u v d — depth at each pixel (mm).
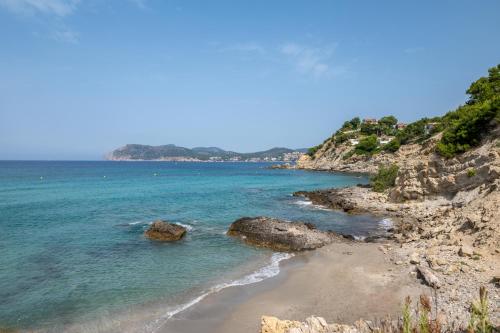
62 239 25844
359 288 15797
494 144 31375
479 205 22641
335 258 20828
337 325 10680
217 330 12828
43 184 71625
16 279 17875
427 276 15094
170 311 14414
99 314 14156
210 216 36156
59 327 13172
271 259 21703
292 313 13922
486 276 14352
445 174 35125
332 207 41281
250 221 28062
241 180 87812
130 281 17781
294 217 35531
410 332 7098
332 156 142000
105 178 92562
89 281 17719
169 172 131375
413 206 36219
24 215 35062
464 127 35969
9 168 156250
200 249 23906
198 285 17312
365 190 52281
